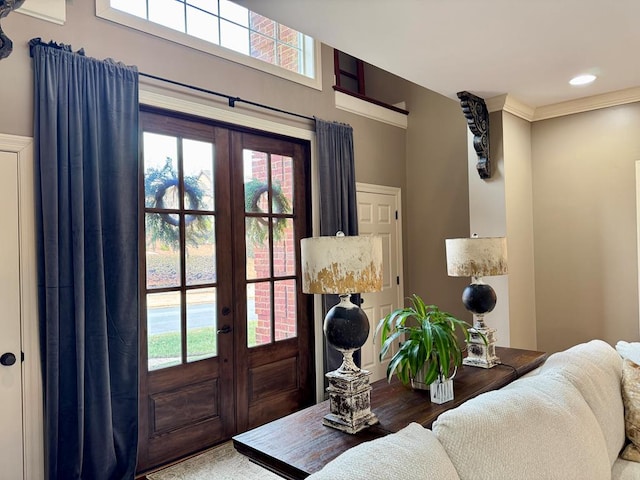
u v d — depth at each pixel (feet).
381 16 7.64
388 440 4.33
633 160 11.65
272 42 12.28
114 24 8.77
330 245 5.57
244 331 11.10
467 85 11.15
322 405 6.57
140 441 9.16
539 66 9.96
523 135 12.96
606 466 5.68
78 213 7.88
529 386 6.07
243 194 11.23
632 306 11.66
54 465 7.60
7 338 7.51
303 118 12.40
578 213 12.52
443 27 8.05
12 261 7.56
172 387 9.71
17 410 7.58
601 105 12.07
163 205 9.70
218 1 11.02
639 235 11.54
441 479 3.99
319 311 12.71
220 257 10.67
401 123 15.74
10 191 7.54
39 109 7.68
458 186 14.70
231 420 10.73
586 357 7.30
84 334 7.91
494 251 8.29
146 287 9.38
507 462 4.56
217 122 10.59
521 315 12.49
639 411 6.83
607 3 7.30
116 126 8.48
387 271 15.08
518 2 7.23
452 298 14.83
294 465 4.77
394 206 15.46
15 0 5.78
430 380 6.27
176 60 9.70
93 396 8.03
